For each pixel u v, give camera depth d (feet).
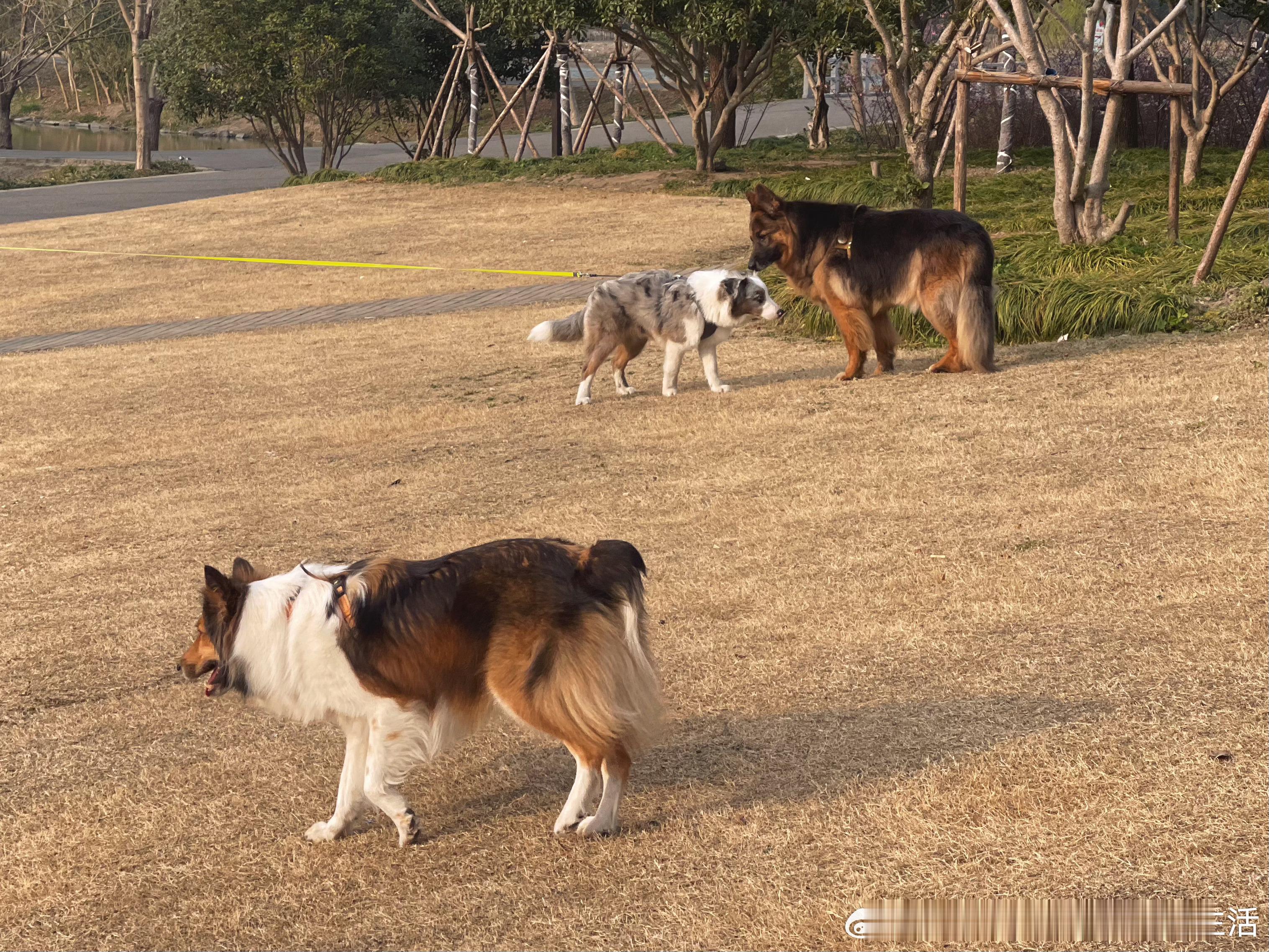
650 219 64.90
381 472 28.04
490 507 24.50
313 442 31.65
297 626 12.33
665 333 31.83
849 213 31.12
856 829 12.13
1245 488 20.04
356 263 61.16
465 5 94.17
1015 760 13.00
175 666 18.48
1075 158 40.88
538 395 34.53
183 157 139.74
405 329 46.29
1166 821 11.41
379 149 142.82
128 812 14.20
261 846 13.26
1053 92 40.47
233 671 12.53
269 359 42.73
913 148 54.90
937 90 53.47
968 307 29.94
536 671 12.25
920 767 13.17
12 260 67.67
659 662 16.83
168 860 13.15
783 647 16.87
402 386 37.42
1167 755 12.61
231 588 12.53
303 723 14.51
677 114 145.59
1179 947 9.73
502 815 13.48
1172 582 17.06
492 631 12.35
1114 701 14.01
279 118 97.30
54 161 136.36
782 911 10.91
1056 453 23.53
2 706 17.56
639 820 12.96
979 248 29.84
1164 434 23.57
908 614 17.38
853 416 28.17
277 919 11.87
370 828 13.52
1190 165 56.13
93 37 171.42
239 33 92.99
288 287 57.00
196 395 38.40
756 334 40.88
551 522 23.07
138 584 22.13
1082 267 38.42
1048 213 52.13
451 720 12.78
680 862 12.00
